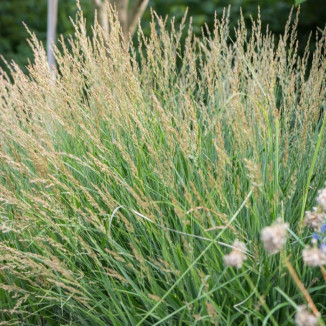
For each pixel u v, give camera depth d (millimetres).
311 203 2965
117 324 2648
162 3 8383
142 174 3070
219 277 2369
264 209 2734
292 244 2684
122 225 2986
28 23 9172
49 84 3514
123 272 2623
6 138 3652
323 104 3584
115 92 3490
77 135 3389
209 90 3533
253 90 3604
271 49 3848
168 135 2943
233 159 3146
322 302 2580
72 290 2609
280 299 2488
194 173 3092
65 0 8953
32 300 2975
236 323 2535
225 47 4070
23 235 2924
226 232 2693
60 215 2838
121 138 3334
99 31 3701
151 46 3820
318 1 7309
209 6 8008
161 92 4043
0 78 3824
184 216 2443
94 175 3303
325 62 3539
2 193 2896
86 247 2701
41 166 2982
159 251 2863
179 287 2486
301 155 3152
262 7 7645
